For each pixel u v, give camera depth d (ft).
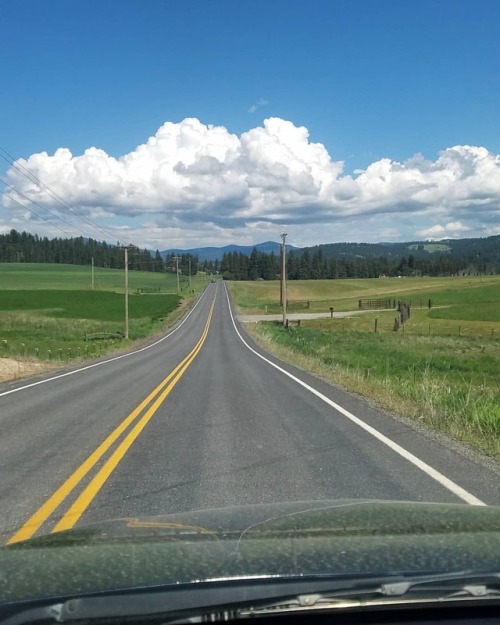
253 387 56.95
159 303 341.00
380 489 21.84
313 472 24.61
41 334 178.91
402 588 8.94
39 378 69.97
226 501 20.61
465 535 11.69
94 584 9.18
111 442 31.30
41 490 22.40
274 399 48.16
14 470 25.55
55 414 41.27
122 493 21.83
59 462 26.96
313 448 29.37
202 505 20.17
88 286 453.58
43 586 9.25
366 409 42.09
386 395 47.57
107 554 10.68
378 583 8.91
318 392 52.37
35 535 17.25
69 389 56.85
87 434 33.68
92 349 133.80
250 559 10.04
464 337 165.99
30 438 32.65
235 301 393.70
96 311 279.69
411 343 144.87
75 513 19.45
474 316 247.70
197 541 11.46
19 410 43.37
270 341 147.54
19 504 20.62
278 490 21.98
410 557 10.14
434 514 13.88
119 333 190.49
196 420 38.24
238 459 27.30
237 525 13.00
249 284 565.94
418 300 355.56
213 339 169.68
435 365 94.63
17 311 263.29
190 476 24.29
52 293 362.74
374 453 27.96
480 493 21.13
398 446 29.45
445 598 9.07
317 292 485.15
